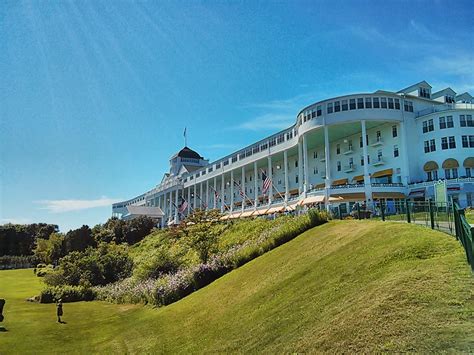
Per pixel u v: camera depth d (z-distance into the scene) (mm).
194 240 32781
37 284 55938
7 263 93438
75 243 75875
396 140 52000
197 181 99312
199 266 27422
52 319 27625
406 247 13766
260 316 14164
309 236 23922
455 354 7066
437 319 8359
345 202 48656
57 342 20844
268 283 17938
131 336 19625
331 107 52781
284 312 13258
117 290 37188
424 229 16188
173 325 19047
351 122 51562
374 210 30891
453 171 48812
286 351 10156
